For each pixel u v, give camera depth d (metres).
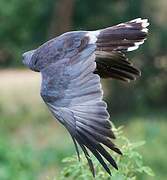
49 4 24.81
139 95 24.08
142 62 23.53
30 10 25.88
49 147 17.34
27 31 26.22
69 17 24.41
